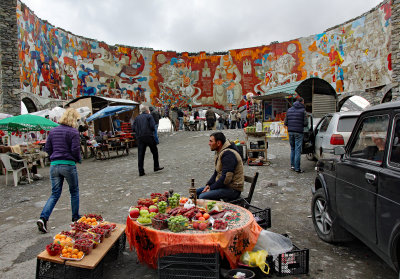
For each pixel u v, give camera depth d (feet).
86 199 24.11
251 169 31.65
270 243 12.03
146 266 13.09
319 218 15.75
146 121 31.17
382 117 10.80
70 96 80.84
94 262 10.70
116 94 97.09
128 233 12.76
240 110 99.50
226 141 16.56
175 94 106.01
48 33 71.05
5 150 33.78
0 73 54.13
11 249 15.26
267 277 11.66
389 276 11.78
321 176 15.31
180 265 10.97
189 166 35.35
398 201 8.82
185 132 72.28
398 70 49.70
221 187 16.06
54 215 20.45
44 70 68.28
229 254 10.66
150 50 104.12
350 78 76.43
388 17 62.59
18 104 55.98
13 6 55.16
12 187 30.76
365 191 10.85
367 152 11.43
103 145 47.34
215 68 105.50
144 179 30.01
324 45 85.35
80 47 86.33
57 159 16.79
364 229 11.05
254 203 21.26
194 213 12.27
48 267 11.44
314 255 13.61
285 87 57.16
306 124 29.40
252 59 101.60
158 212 13.16
